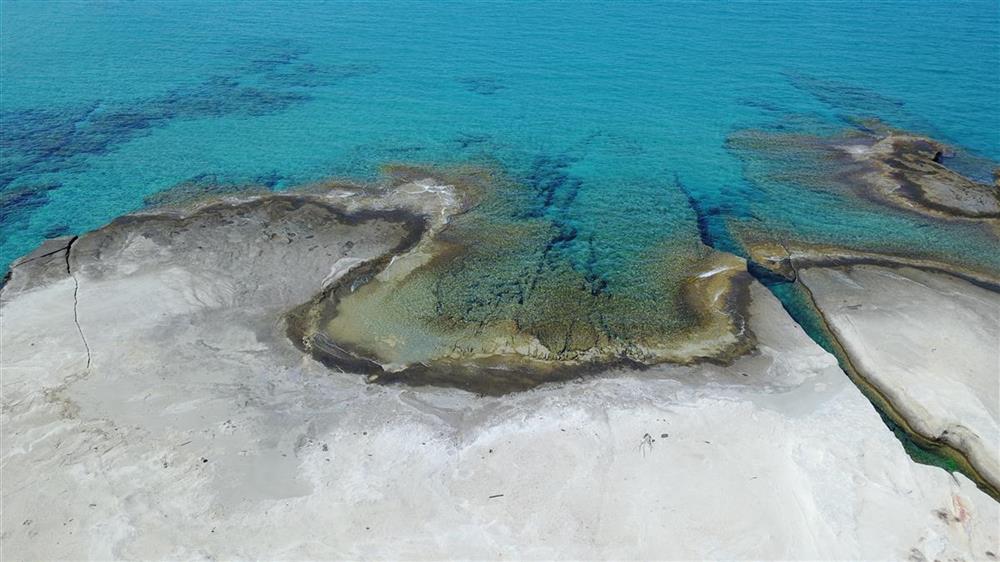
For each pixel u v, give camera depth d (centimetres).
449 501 1570
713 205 2897
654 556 1450
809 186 3052
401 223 2712
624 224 2727
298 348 2052
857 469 1612
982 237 2642
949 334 2094
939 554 1431
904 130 3588
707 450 1684
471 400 1856
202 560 1447
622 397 1856
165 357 1992
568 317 2177
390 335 2106
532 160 3291
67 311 2159
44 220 2753
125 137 3531
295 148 3409
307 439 1739
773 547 1457
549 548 1469
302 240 2572
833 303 2264
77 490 1588
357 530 1509
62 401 1827
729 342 2062
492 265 2444
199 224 2662
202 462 1667
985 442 1736
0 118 3734
